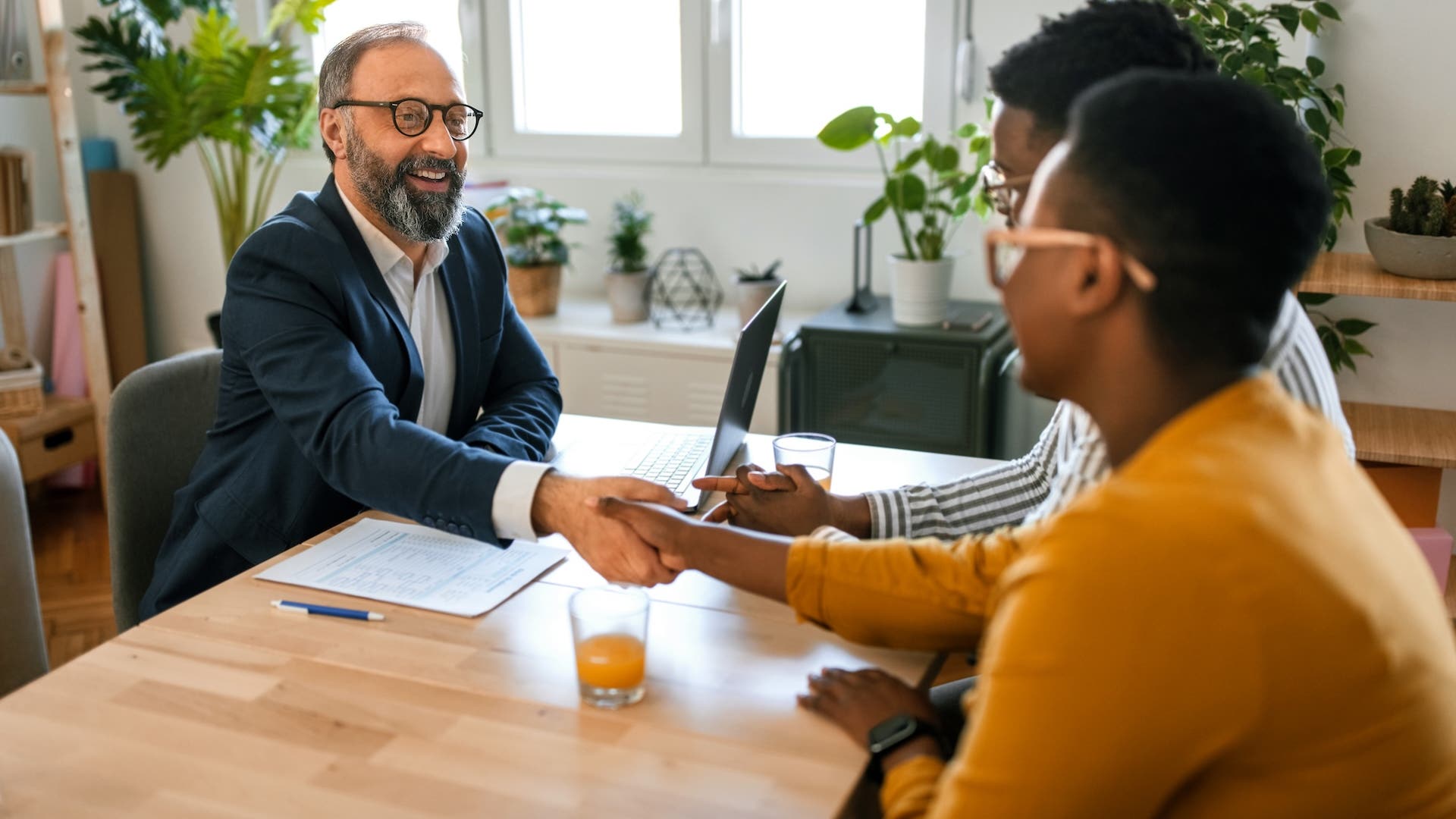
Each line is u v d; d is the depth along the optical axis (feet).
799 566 4.20
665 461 6.19
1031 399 8.70
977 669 4.92
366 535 5.26
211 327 12.32
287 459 5.73
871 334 10.00
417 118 5.91
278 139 11.98
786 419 10.32
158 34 11.62
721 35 11.58
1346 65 9.11
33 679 5.70
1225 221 2.76
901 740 3.55
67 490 12.69
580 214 11.78
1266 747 2.67
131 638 4.30
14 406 11.22
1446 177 9.05
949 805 2.85
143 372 6.23
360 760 3.55
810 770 3.49
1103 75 4.10
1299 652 2.58
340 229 5.97
